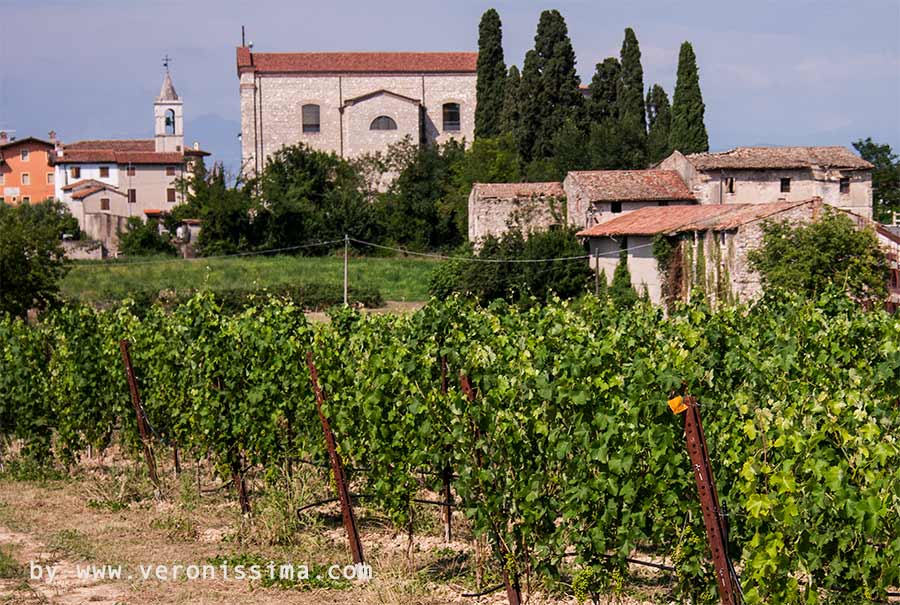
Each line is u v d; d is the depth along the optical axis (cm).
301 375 1728
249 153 9725
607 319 2141
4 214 4622
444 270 6034
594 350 1276
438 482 1462
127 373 2009
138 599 1299
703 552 1126
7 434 2269
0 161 11250
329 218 8500
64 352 2142
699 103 8350
